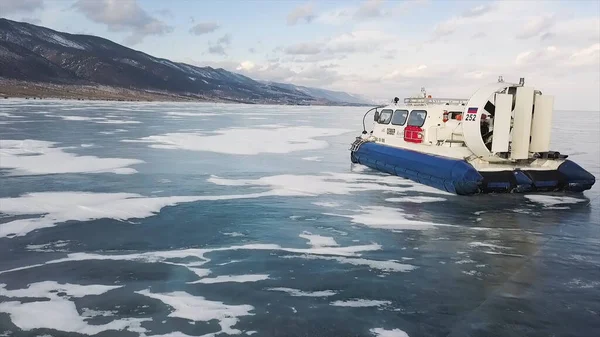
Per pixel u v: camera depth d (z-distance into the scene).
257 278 4.68
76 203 7.69
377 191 9.48
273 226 6.68
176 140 19.19
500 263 5.24
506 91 8.98
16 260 5.08
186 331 3.56
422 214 7.59
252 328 3.62
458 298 4.25
